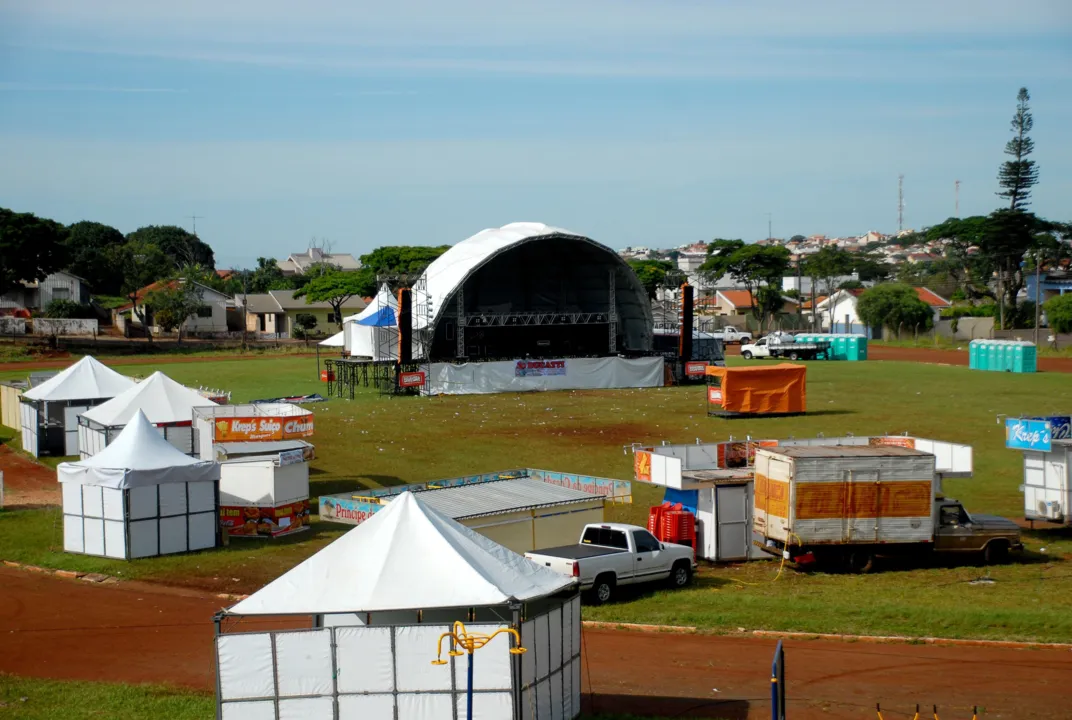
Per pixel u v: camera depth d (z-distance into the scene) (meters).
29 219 104.81
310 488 38.97
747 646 21.02
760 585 26.56
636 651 20.66
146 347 105.94
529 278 90.69
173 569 28.28
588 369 73.00
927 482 27.94
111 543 29.28
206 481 30.55
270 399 63.53
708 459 32.66
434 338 86.44
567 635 16.53
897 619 22.55
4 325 111.88
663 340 86.88
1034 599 24.50
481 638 14.32
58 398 46.28
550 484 30.36
